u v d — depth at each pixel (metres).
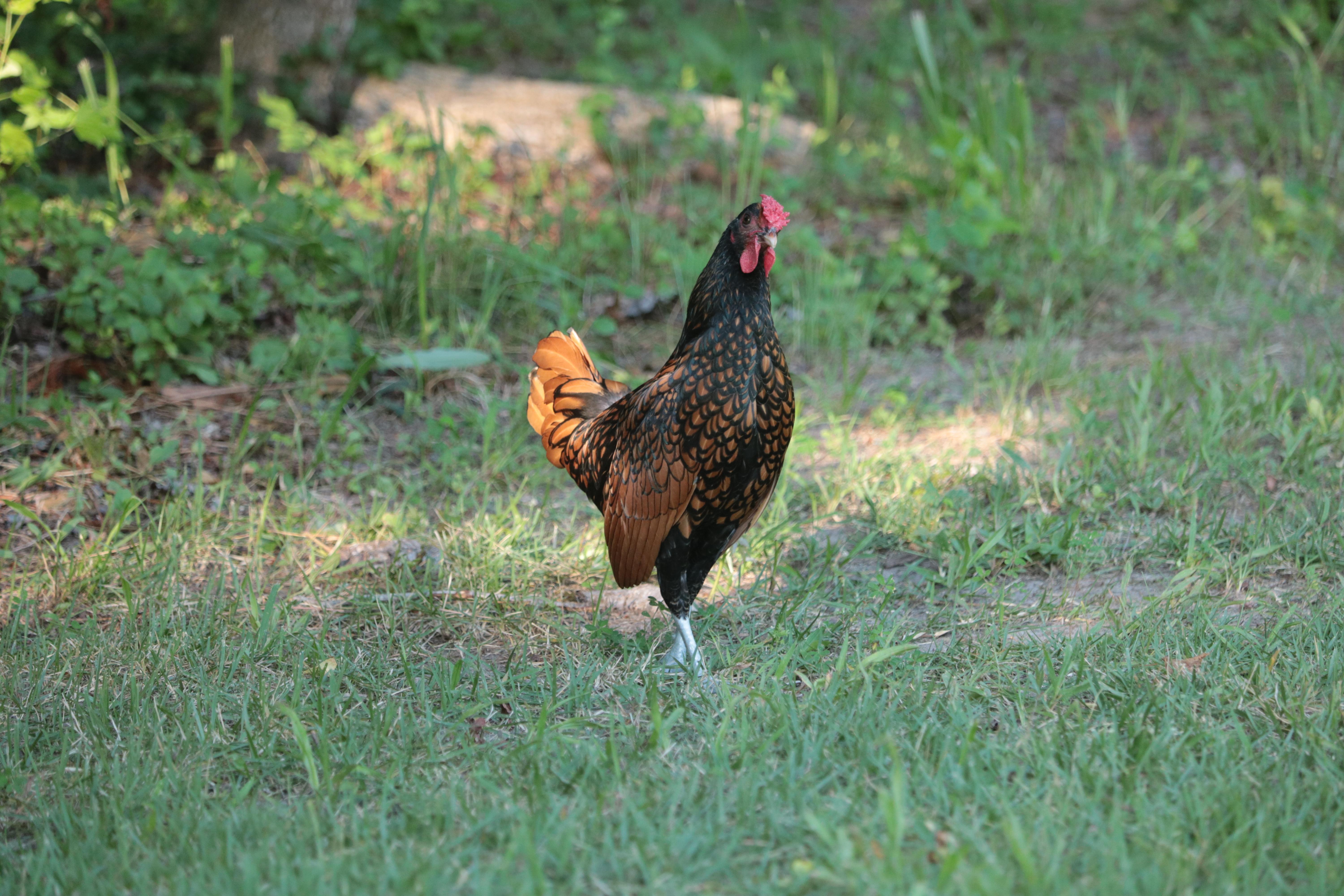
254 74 12.04
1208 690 5.01
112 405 7.81
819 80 15.07
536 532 7.01
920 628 5.86
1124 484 7.18
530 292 9.70
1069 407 8.27
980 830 4.14
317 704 5.09
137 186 11.16
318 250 9.24
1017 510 7.01
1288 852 4.00
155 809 4.30
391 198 11.50
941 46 16.20
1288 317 9.62
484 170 11.53
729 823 4.23
